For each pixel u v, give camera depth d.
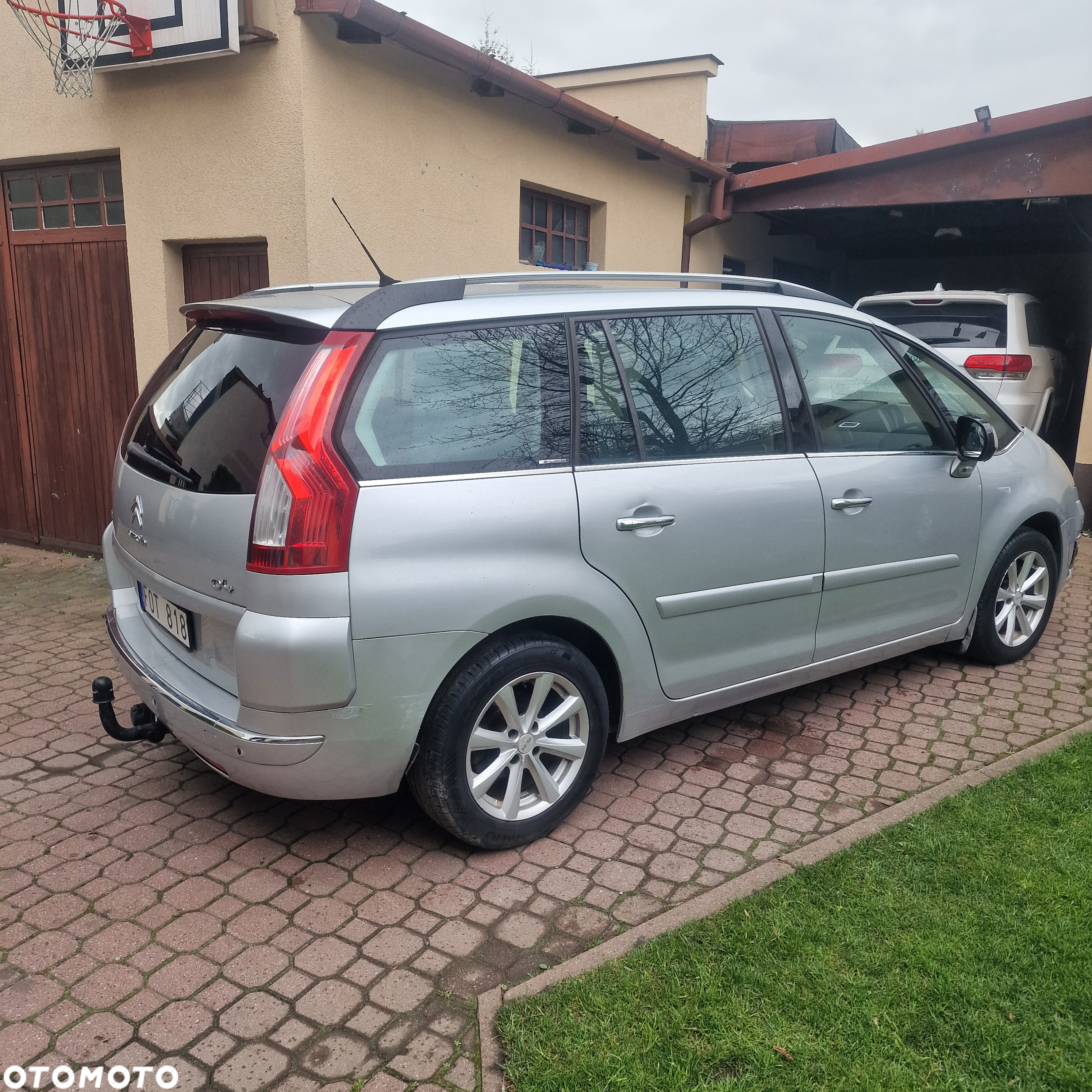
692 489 3.10
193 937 2.53
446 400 2.69
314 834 3.08
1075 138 7.48
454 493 2.62
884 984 2.24
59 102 5.95
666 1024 2.13
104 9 5.37
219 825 3.13
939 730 3.85
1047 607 4.70
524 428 2.81
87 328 6.40
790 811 3.20
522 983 2.32
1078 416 10.68
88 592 5.93
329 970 2.40
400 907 2.68
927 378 4.12
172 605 2.93
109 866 2.88
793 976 2.28
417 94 5.83
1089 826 2.95
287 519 2.41
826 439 3.54
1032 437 4.65
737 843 3.00
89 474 6.67
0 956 2.45
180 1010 2.26
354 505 2.46
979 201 8.13
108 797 3.31
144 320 5.96
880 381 3.81
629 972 2.31
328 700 2.47
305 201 5.14
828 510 3.48
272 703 2.46
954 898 2.59
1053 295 13.59
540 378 2.87
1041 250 13.30
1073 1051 2.04
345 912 2.65
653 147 7.80
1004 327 8.04
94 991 2.32
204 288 5.87
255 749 2.51
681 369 3.19
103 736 3.81
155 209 5.72
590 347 3.00
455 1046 2.15
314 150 5.15
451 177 6.20
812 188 8.91
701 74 9.58
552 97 6.37
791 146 9.59
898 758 3.60
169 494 2.81
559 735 3.06
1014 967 2.29
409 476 2.57
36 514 7.02
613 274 3.26
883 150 8.23
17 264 6.59
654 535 3.01
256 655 2.43
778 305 3.54
